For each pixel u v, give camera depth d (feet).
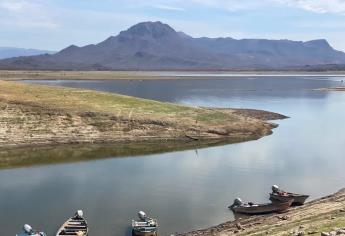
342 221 126.11
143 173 223.10
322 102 564.71
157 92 651.66
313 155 261.85
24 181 207.62
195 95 615.16
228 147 290.76
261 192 189.88
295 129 356.59
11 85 363.35
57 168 234.58
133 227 144.36
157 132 315.17
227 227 147.64
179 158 260.01
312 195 185.98
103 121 316.40
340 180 208.44
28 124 300.20
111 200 178.81
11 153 270.05
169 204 173.88
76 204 173.17
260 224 146.51
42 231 145.48
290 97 621.31
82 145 293.43
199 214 162.81
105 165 242.17
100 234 143.74
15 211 164.96
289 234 118.73
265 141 308.60
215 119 344.49
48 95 348.38
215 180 208.74
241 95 633.20
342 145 292.40
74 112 319.88
